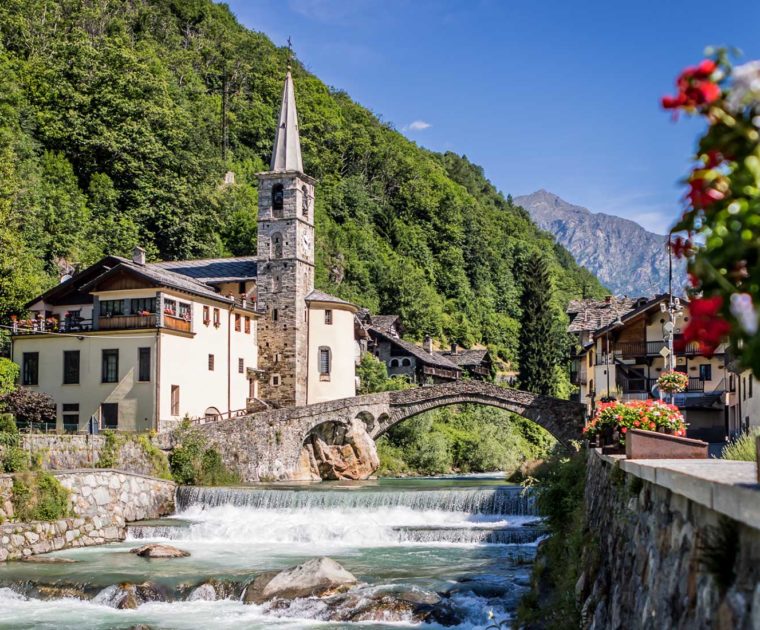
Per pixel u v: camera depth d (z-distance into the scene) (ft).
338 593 85.46
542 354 337.93
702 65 17.19
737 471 31.65
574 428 211.61
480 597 83.20
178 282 197.77
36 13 373.20
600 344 194.08
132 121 325.21
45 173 293.84
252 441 191.21
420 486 179.83
